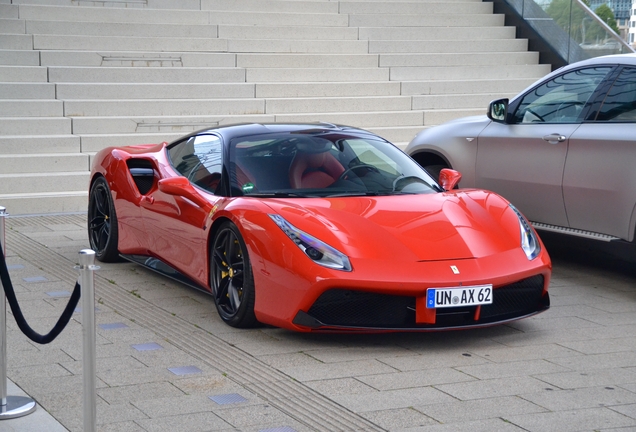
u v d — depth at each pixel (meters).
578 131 5.95
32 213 8.48
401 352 4.32
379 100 11.32
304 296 4.21
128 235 6.12
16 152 9.19
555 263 6.65
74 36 10.73
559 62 12.69
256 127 5.57
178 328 4.71
